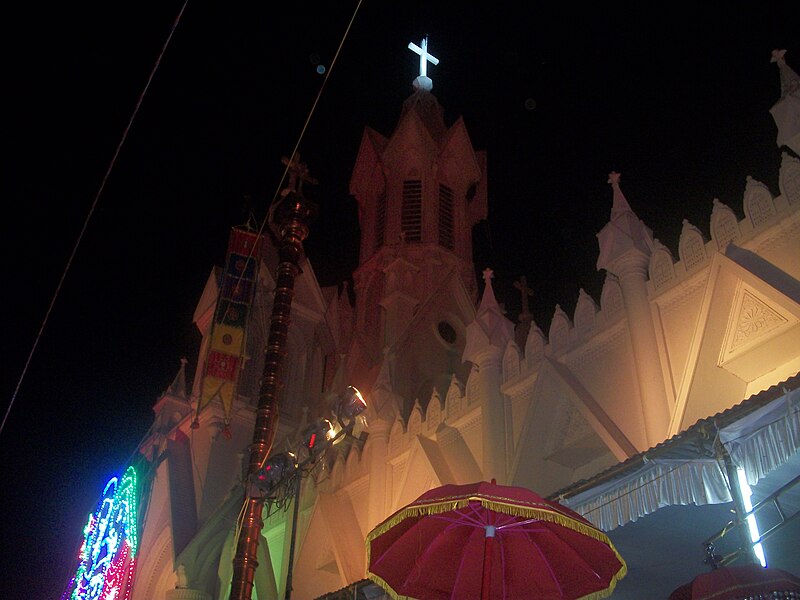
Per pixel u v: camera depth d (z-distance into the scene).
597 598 9.48
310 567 29.69
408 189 45.53
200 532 31.77
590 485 13.03
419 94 50.69
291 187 18.03
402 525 10.00
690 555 14.75
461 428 25.98
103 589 37.03
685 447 11.73
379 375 30.58
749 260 18.36
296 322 40.38
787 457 10.76
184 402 38.00
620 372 21.09
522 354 25.28
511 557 9.53
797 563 14.02
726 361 18.19
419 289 41.16
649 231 22.16
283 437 36.31
